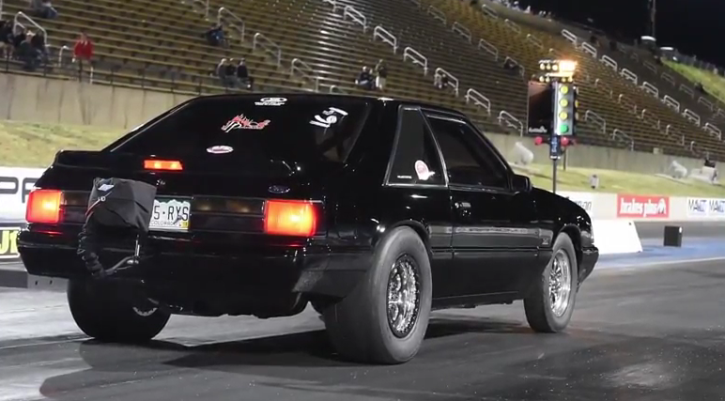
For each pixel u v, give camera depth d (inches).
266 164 265.1
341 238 263.3
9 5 1189.1
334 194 264.8
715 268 793.6
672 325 424.2
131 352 302.4
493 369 295.7
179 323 373.1
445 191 307.6
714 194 2047.2
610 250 944.9
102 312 309.1
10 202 684.7
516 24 2527.1
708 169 2166.6
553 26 2748.5
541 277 366.6
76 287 303.7
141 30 1336.1
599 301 520.7
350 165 279.3
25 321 366.3
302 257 252.7
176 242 259.6
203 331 355.3
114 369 274.1
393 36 1809.8
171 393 244.8
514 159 1715.1
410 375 279.0
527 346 346.3
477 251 318.7
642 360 325.1
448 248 305.4
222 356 300.7
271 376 269.9
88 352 299.7
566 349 342.6
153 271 263.0
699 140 2370.8
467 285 322.7
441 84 1760.6
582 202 1392.7
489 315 439.5
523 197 350.0
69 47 1186.0
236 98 319.6
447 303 318.3
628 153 2006.6
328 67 1578.5
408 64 1787.6
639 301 526.0
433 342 348.5
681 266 805.2
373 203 274.2
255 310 271.0
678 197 1620.3
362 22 1838.1
